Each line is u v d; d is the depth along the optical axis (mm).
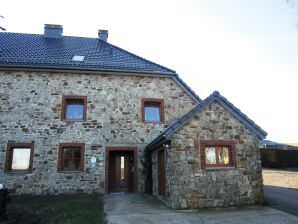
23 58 13234
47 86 12930
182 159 9156
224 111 9961
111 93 13375
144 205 9562
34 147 12195
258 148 9953
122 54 15602
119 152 13508
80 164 12383
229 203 9195
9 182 11734
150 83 13852
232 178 9414
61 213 8164
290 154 26125
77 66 12977
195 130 9492
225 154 9758
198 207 8938
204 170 9250
